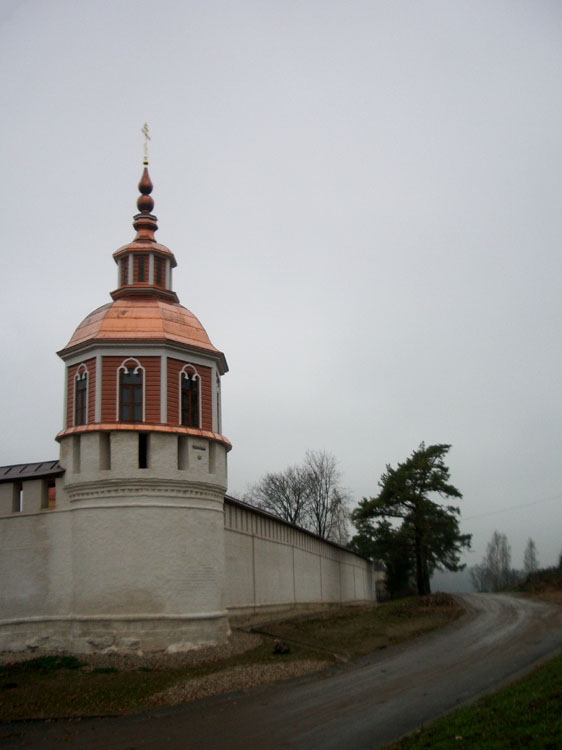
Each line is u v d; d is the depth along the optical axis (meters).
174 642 27.77
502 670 23.94
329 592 59.91
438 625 38.62
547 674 20.48
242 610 38.06
